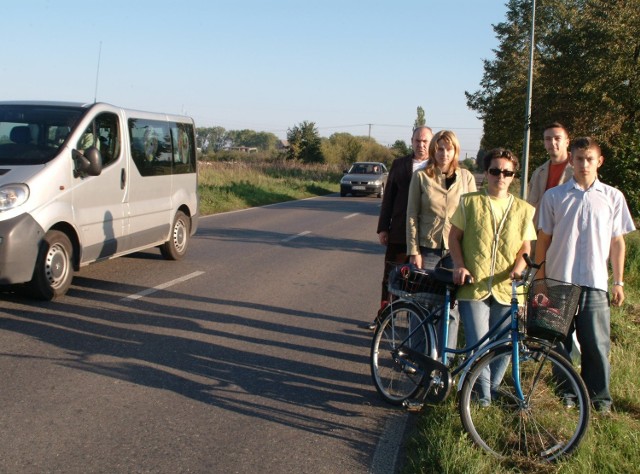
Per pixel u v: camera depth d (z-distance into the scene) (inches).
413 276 188.9
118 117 353.7
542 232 192.7
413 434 175.3
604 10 845.8
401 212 243.0
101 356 228.7
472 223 179.9
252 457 159.0
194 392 199.8
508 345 167.0
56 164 298.4
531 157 1109.1
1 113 321.7
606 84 826.2
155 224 393.4
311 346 253.1
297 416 185.8
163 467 151.9
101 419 177.0
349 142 3243.1
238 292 340.8
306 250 506.3
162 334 258.7
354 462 159.3
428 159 217.8
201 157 2768.2
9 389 194.9
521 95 1389.0
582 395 158.1
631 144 623.8
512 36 1609.3
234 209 876.6
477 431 164.4
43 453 156.3
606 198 185.8
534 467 154.2
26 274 278.7
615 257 187.2
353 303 328.8
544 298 159.9
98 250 332.2
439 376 178.5
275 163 1898.4
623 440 165.8
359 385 213.5
